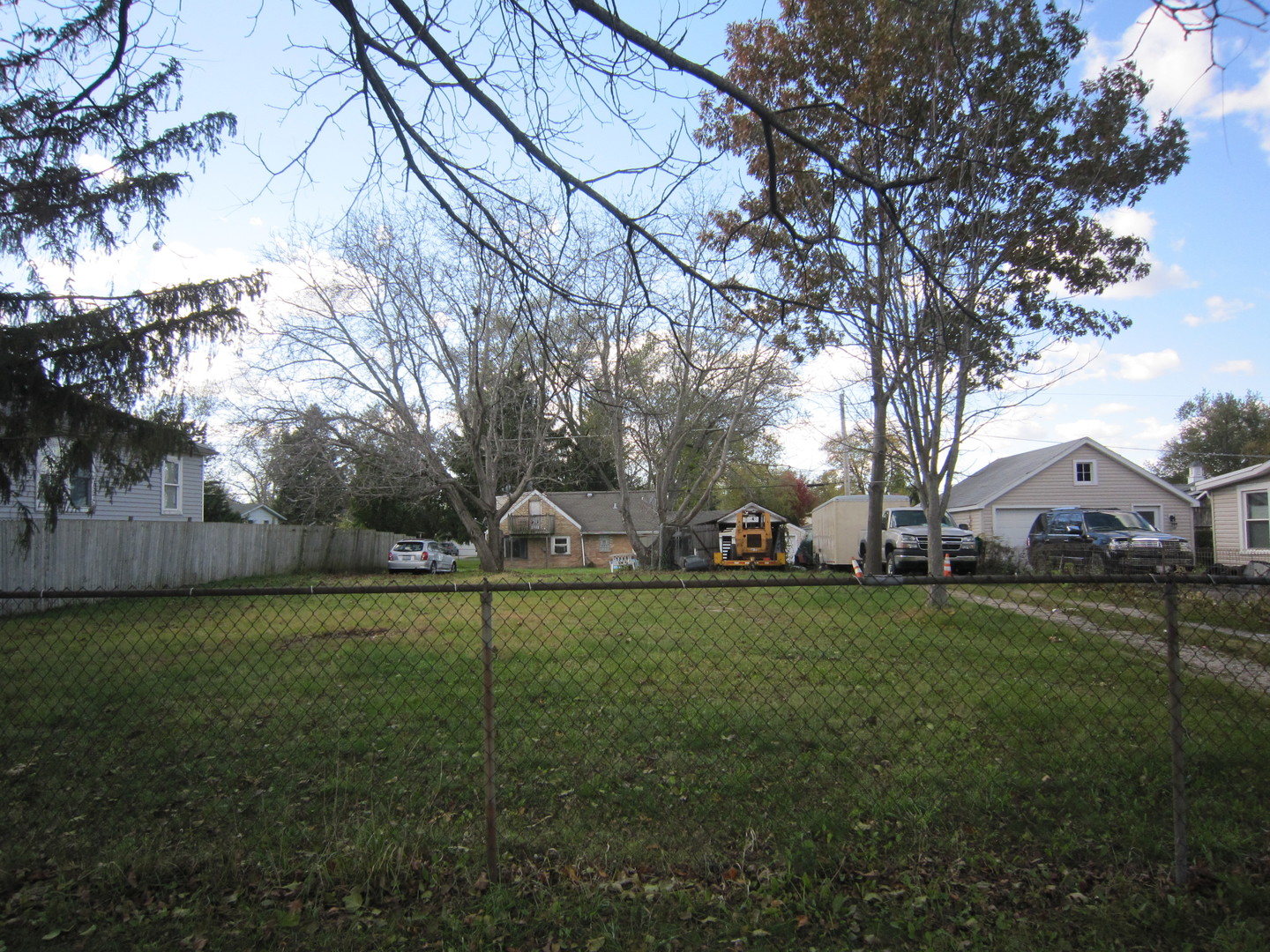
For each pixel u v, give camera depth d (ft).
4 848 12.68
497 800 14.11
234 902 11.21
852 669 22.26
